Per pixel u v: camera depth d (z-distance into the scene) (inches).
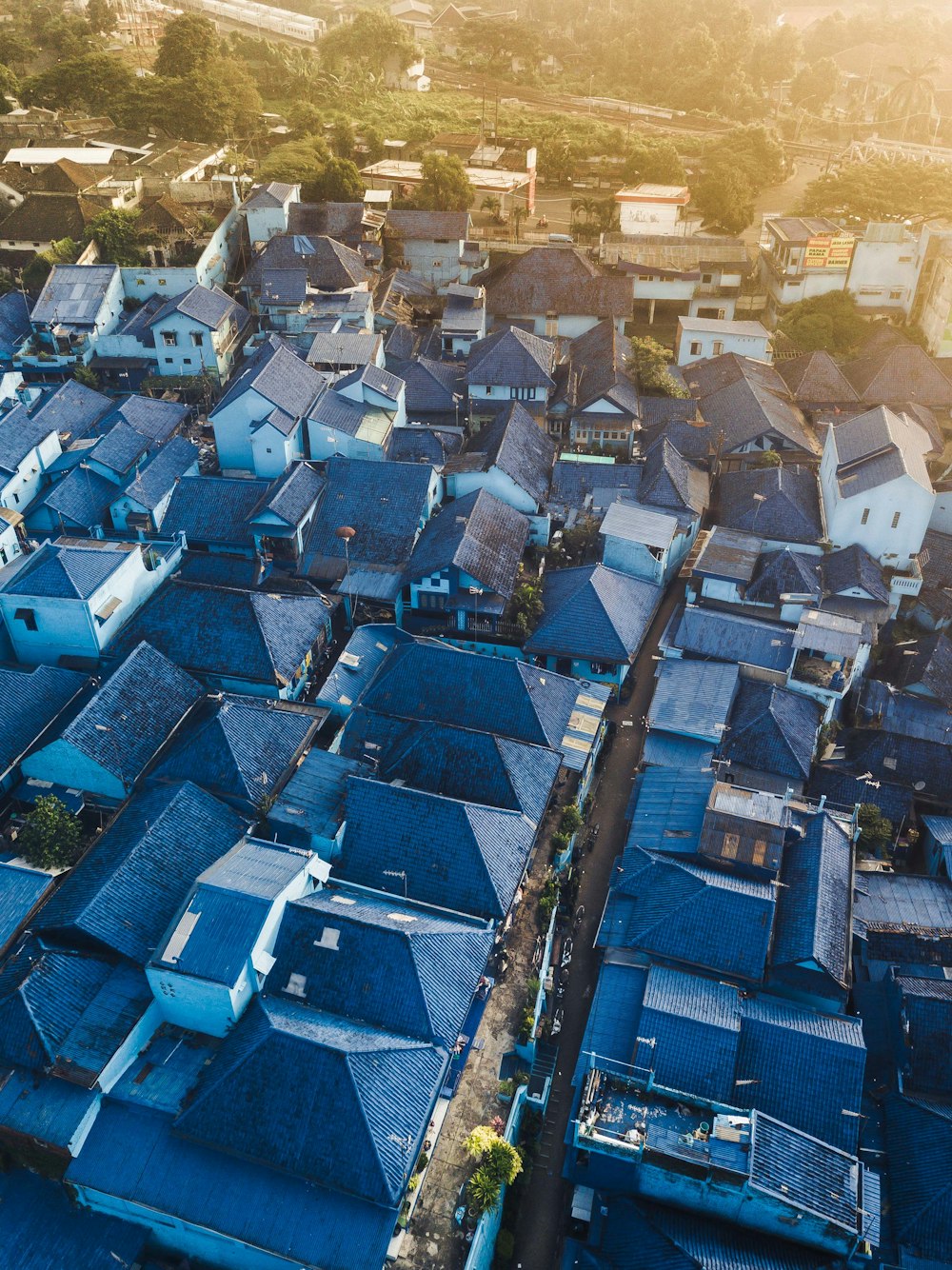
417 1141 1568.7
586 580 2726.4
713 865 2065.7
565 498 3181.6
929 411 3863.2
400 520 2908.5
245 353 3870.6
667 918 1947.6
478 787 2164.1
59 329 3678.6
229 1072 1606.8
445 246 4557.1
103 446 3090.6
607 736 2546.8
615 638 2620.6
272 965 1769.2
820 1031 1775.3
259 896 1756.9
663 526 2979.8
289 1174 1537.9
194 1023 1747.0
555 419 3668.8
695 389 3956.7
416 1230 1571.1
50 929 1784.0
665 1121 1643.7
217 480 2987.2
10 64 6087.6
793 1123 1685.5
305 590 2736.2
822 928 1921.8
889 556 3006.9
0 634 2464.3
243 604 2486.5
